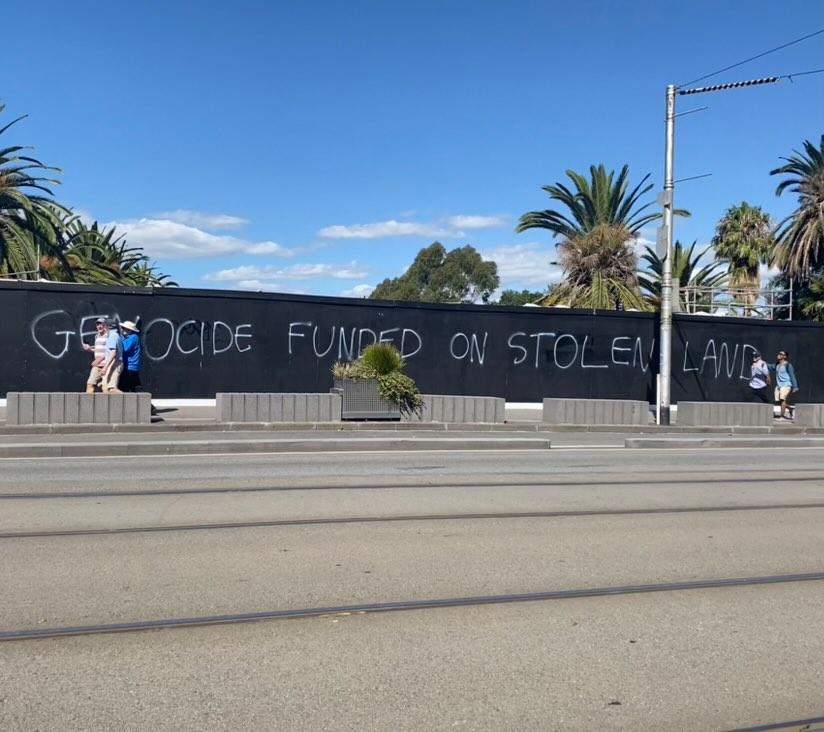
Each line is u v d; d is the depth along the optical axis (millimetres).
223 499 9766
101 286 20031
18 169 34062
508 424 18547
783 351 26172
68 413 15703
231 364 21109
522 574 6949
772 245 44094
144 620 5695
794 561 7578
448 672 4930
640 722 4375
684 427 19891
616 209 40281
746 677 4949
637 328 24828
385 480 11352
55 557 7176
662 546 8023
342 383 17859
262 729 4199
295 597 6230
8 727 4172
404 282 68375
